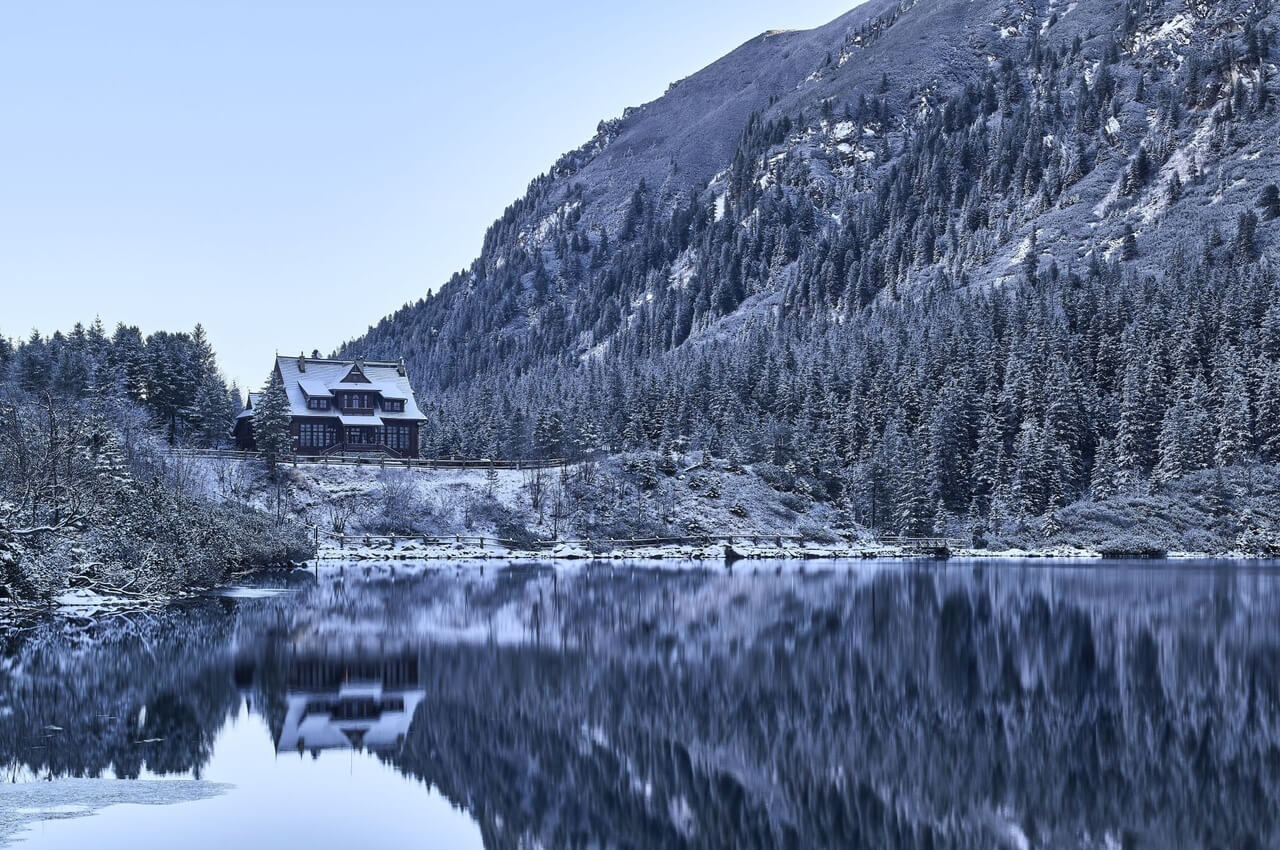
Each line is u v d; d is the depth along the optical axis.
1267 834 19.05
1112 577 76.06
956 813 20.11
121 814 18.59
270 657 36.47
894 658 38.47
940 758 24.19
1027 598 59.97
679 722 27.55
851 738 26.02
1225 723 28.06
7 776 21.06
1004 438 136.88
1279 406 122.25
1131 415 126.56
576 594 61.81
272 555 80.12
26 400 96.31
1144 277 195.88
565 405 166.25
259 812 18.97
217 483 105.00
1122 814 20.06
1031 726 27.50
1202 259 194.12
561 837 18.33
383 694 30.44
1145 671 35.91
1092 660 38.09
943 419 130.75
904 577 76.88
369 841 17.59
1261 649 40.44
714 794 21.12
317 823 18.48
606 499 117.50
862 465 132.50
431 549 99.75
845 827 19.17
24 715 26.56
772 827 19.06
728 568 87.88
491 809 19.70
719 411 153.75
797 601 58.34
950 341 160.62
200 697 29.22
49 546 49.81
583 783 21.73
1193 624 47.97
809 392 151.75
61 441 58.31
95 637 40.56
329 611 50.91
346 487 112.94
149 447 95.12
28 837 17.14
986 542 114.94
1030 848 18.12
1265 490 115.88
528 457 146.00
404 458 134.00
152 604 52.06
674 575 78.69
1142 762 23.97
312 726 26.16
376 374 143.00
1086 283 187.62
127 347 133.00
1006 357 153.00
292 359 140.50
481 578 73.88
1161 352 142.88
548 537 110.50
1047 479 122.69
